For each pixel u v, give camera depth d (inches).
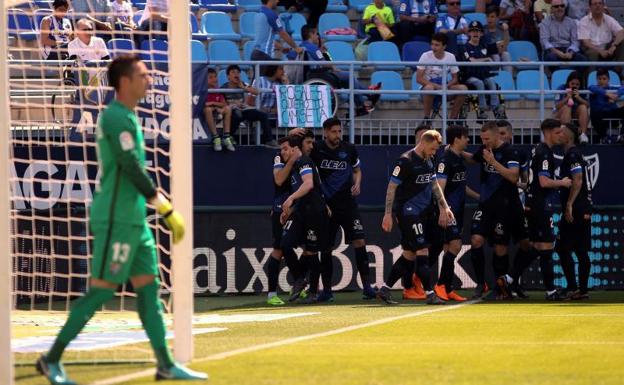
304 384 738.2
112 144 745.6
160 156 1675.7
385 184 1830.7
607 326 1160.8
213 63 1827.0
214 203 1807.3
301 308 1471.5
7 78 801.6
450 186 1585.9
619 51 2210.9
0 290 768.9
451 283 1590.8
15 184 1674.5
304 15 2315.5
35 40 1770.4
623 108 1913.1
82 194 1689.2
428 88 1961.1
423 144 1493.6
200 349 954.7
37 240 1638.8
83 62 1601.9
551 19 2193.7
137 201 759.1
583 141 1878.7
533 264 1798.7
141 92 762.8
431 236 1612.9
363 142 1964.8
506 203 1585.9
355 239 1620.3
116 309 1473.9
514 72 2203.5
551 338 1042.7
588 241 1628.9
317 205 1552.7
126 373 815.1
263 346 973.2
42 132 1679.4
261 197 1818.4
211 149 1803.6
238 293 1758.1
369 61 2047.2
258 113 1825.8
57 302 1638.8
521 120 1948.8
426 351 930.1
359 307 1469.0
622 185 1872.5
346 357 885.2
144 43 1828.2
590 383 747.4
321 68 1925.4
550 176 1579.7
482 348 952.9
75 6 1787.6
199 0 2283.5
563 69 2148.1
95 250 755.4
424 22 2197.3
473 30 2042.3
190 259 868.6
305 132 1556.3
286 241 1552.7
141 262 769.6
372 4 2244.1
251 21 2242.9
